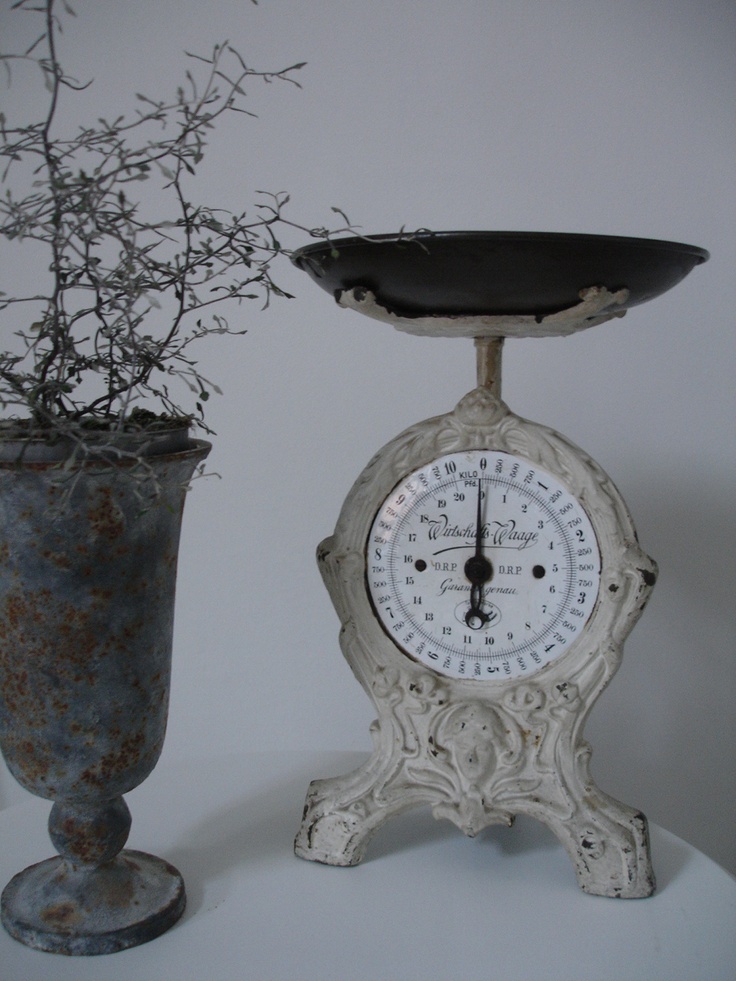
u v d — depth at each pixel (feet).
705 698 6.01
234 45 5.64
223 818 4.35
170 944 3.51
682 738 6.06
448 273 3.36
